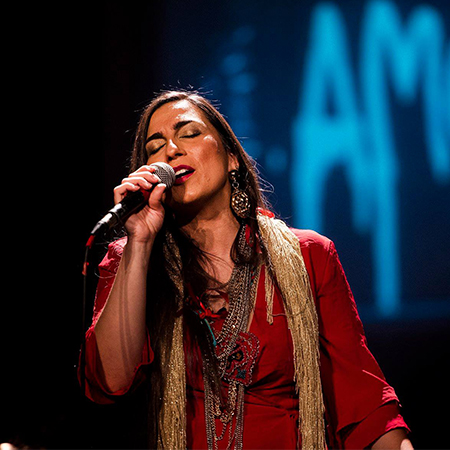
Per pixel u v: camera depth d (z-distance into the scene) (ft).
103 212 33.55
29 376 26.63
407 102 51.70
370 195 51.42
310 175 49.37
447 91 52.13
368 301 51.90
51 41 32.01
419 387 32.45
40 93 32.01
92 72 33.22
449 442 27.25
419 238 52.54
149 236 9.24
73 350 30.45
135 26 37.65
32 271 31.91
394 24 50.85
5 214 31.86
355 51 50.14
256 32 46.47
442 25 51.62
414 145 52.06
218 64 43.83
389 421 9.36
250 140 47.37
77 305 31.81
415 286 52.37
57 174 32.55
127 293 9.04
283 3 47.44
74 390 16.49
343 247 51.39
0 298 31.32
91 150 33.32
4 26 31.17
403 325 45.62
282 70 47.83
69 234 32.58
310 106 48.78
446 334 42.37
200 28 42.19
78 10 32.53
